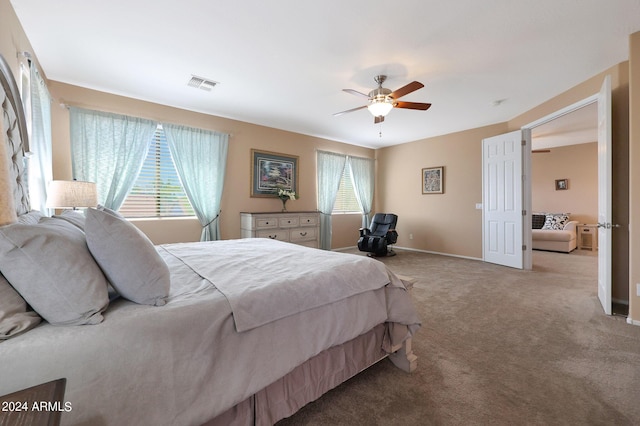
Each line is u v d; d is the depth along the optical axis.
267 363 1.24
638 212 2.47
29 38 2.44
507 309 2.89
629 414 1.45
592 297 3.23
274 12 2.12
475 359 1.98
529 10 2.12
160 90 3.54
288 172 5.43
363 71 3.04
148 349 0.99
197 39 2.47
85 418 0.88
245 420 1.24
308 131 5.55
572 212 6.98
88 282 1.02
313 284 1.47
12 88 1.71
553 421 1.41
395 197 6.79
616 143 2.96
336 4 2.04
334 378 1.57
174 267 1.74
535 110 4.20
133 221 3.81
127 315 1.04
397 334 1.81
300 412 1.49
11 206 1.39
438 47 2.60
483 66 2.95
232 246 2.56
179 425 1.01
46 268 0.97
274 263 1.83
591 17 2.21
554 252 6.28
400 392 1.64
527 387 1.67
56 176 3.31
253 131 4.95
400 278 1.91
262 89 3.52
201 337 1.08
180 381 1.03
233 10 2.10
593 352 2.05
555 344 2.17
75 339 0.91
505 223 4.79
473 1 2.02
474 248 5.45
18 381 0.82
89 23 2.25
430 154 6.09
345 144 6.53
